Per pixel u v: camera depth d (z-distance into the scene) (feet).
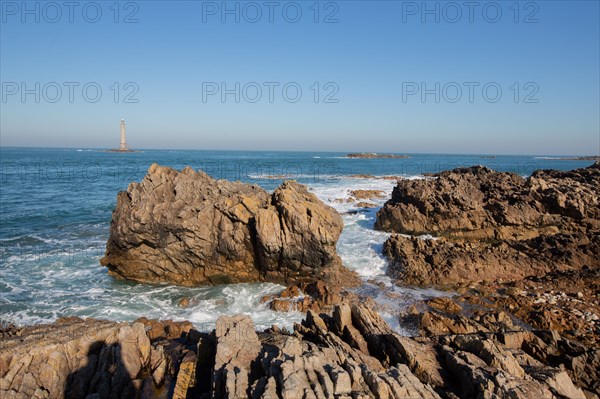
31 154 591.37
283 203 67.72
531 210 90.63
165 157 547.49
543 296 60.08
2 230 100.99
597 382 36.88
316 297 61.41
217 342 35.96
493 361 34.42
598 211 86.33
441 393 31.35
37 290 64.69
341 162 467.11
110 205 136.36
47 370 32.07
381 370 34.65
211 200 71.00
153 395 32.83
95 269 75.25
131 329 37.47
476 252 74.38
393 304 59.31
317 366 29.55
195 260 68.80
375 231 101.60
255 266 69.92
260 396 26.37
